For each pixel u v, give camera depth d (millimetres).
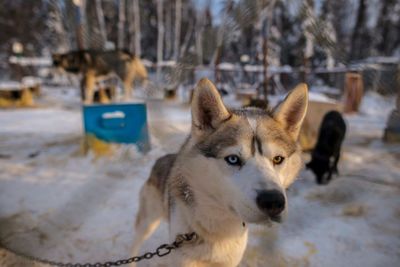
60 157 1222
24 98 2619
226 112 430
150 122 1437
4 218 762
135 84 2463
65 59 2443
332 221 758
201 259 426
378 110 2312
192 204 417
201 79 423
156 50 5383
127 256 635
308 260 617
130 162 1155
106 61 2389
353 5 3584
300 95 453
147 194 587
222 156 389
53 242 671
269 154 391
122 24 4453
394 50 4496
